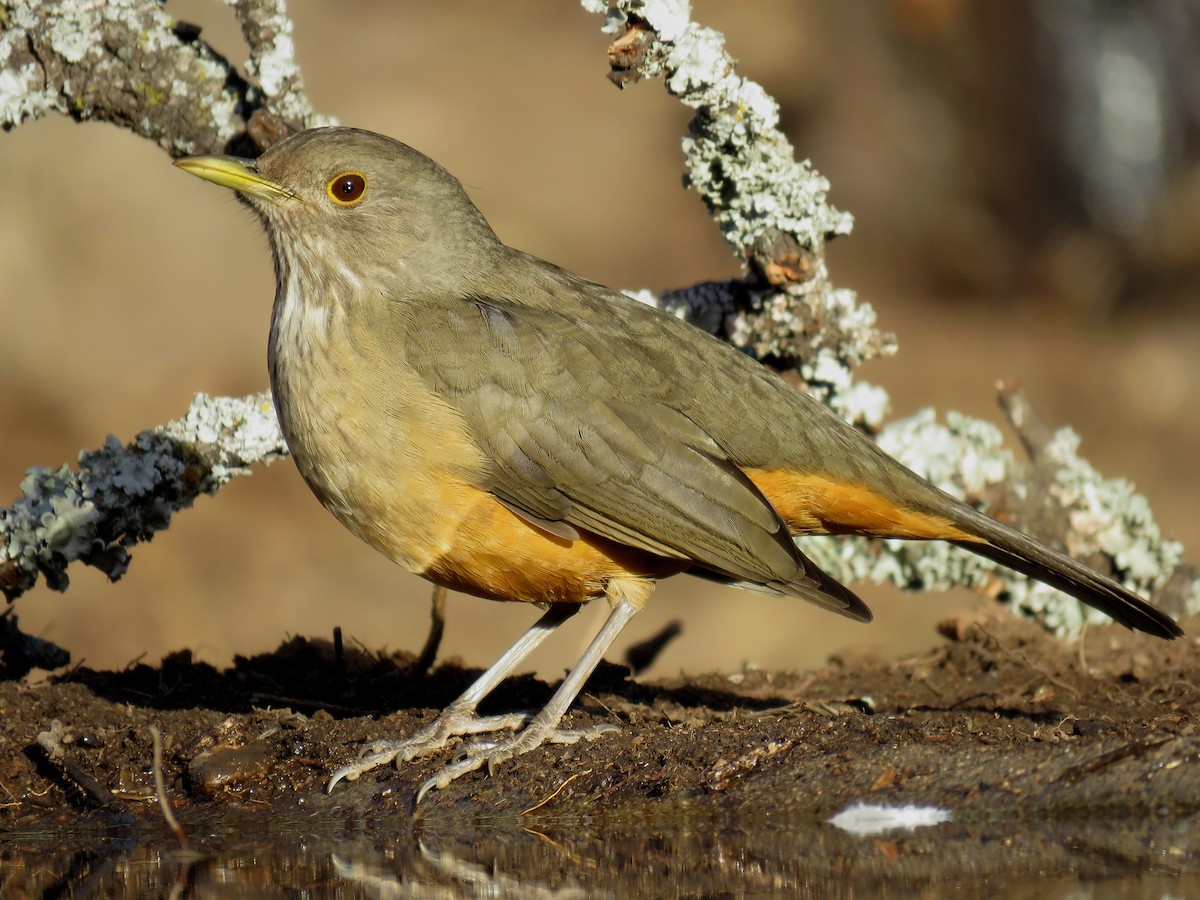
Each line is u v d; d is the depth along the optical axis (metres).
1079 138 34.06
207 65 11.36
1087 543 12.25
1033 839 8.05
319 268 9.91
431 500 9.37
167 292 23.97
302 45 33.47
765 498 9.60
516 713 9.60
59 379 22.56
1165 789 8.41
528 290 10.16
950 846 7.93
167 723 9.58
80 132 24.81
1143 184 33.91
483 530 9.47
